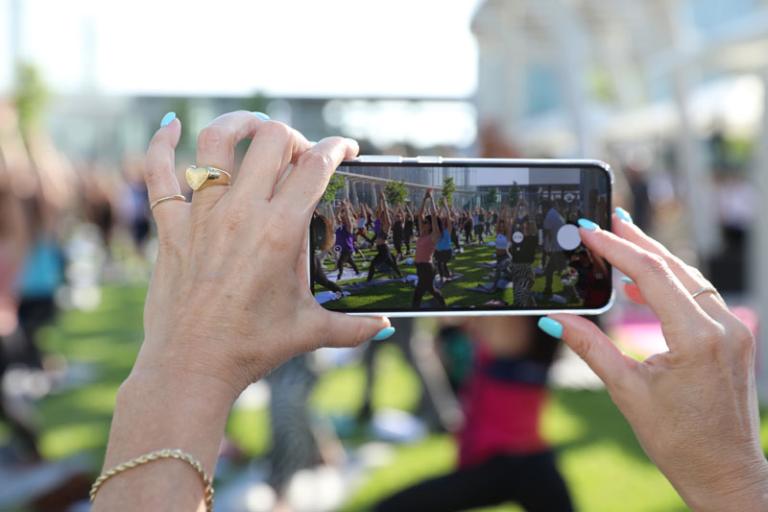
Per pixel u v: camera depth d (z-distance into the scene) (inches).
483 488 113.3
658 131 650.2
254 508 173.5
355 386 288.4
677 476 43.4
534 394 112.7
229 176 43.9
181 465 36.9
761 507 41.4
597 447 210.4
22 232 212.8
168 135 47.1
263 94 675.4
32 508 175.2
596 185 62.7
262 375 41.7
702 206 478.9
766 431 213.0
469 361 235.9
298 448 159.9
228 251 41.2
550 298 62.1
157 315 41.2
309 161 43.6
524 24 468.8
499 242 62.0
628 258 44.6
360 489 189.0
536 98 807.7
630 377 44.2
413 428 233.8
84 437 230.8
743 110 556.1
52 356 313.3
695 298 46.2
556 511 112.0
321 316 43.1
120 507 35.8
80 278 596.4
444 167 61.4
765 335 265.3
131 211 679.7
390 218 60.4
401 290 60.9
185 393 38.5
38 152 253.9
